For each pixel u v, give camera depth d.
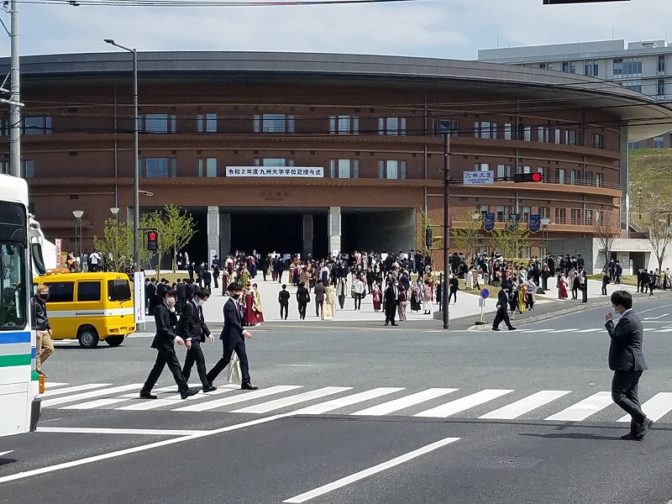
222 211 83.06
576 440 13.02
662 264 97.75
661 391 18.38
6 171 78.75
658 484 10.09
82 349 31.03
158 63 73.50
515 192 84.50
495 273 68.50
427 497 9.50
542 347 29.41
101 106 77.19
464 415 15.58
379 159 79.81
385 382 20.53
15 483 10.52
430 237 44.19
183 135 76.81
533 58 167.25
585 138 90.56
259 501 9.40
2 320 11.43
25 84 75.69
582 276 61.75
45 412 16.78
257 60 74.12
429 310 50.38
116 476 10.82
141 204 77.25
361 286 52.94
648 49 160.00
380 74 75.88
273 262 67.44
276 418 15.52
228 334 19.38
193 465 11.43
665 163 168.50
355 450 12.35
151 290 46.53
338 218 79.00
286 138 78.06
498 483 10.16
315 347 30.42
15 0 28.97
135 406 17.42
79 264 62.47
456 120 81.94
